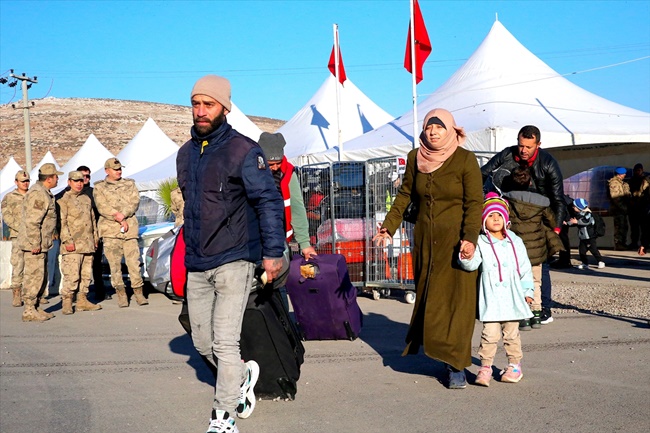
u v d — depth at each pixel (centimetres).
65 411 542
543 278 820
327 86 2208
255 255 468
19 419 523
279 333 537
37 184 1039
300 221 665
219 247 458
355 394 557
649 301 939
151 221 1764
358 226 1076
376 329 838
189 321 506
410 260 1045
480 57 1730
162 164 2169
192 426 496
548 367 617
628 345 693
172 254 507
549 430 452
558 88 1595
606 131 1353
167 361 714
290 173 658
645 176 1702
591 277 1236
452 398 535
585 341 718
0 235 1905
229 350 456
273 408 527
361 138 1702
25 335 910
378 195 1061
